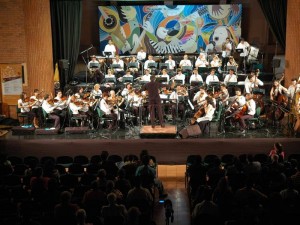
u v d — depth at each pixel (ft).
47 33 58.49
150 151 49.29
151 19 72.74
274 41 72.18
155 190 37.83
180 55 73.26
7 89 62.13
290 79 58.80
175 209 37.01
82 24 74.08
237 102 52.49
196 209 27.91
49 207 29.01
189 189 36.27
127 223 25.77
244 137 49.75
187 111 55.93
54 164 38.06
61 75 65.57
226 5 72.08
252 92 54.49
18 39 61.41
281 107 51.55
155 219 34.83
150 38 73.20
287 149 49.03
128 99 55.11
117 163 41.86
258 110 52.31
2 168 36.78
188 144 49.03
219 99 53.98
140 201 29.22
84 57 74.13
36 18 57.57
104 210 27.17
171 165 49.26
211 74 61.52
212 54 69.46
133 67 65.62
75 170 39.52
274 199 27.35
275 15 65.77
